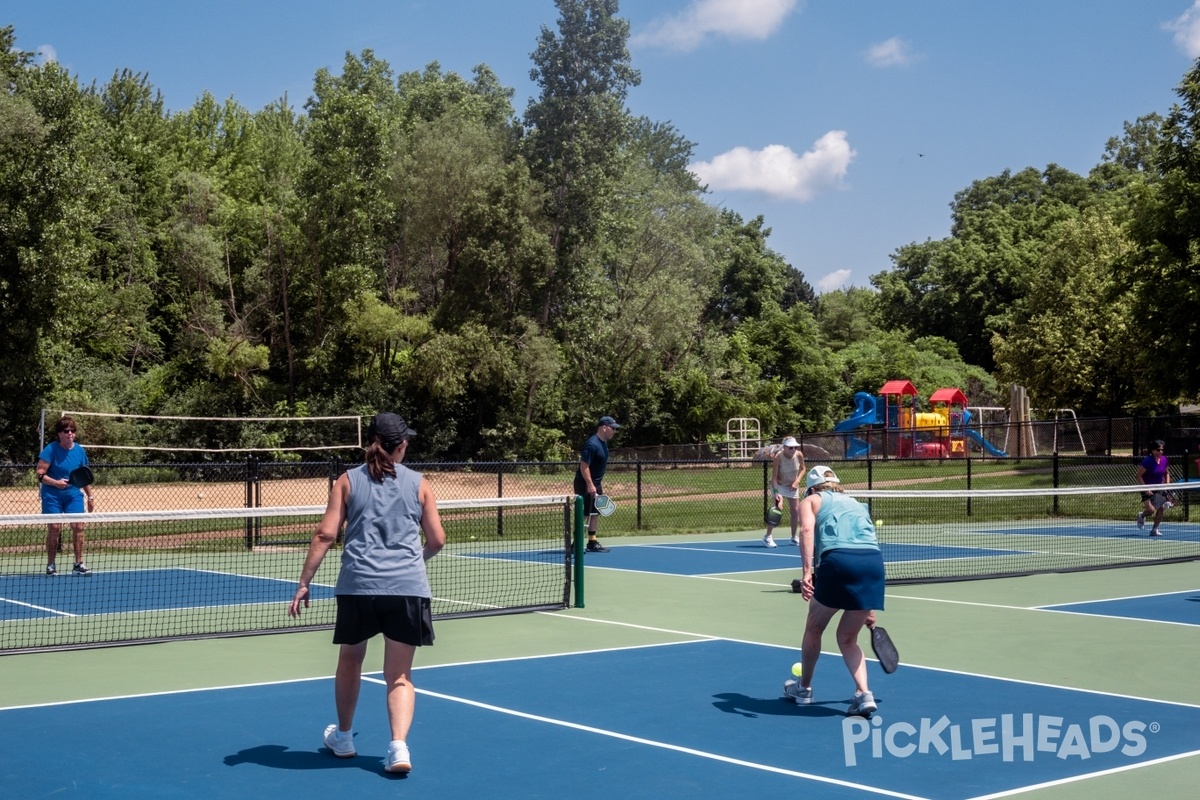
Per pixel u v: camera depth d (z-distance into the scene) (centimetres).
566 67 5600
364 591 625
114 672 946
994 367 8281
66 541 2284
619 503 3228
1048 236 8012
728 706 809
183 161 6562
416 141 5347
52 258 4116
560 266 5503
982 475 4025
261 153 7056
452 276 5369
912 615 1273
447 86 6812
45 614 1306
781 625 1207
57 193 4156
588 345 5612
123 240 5288
